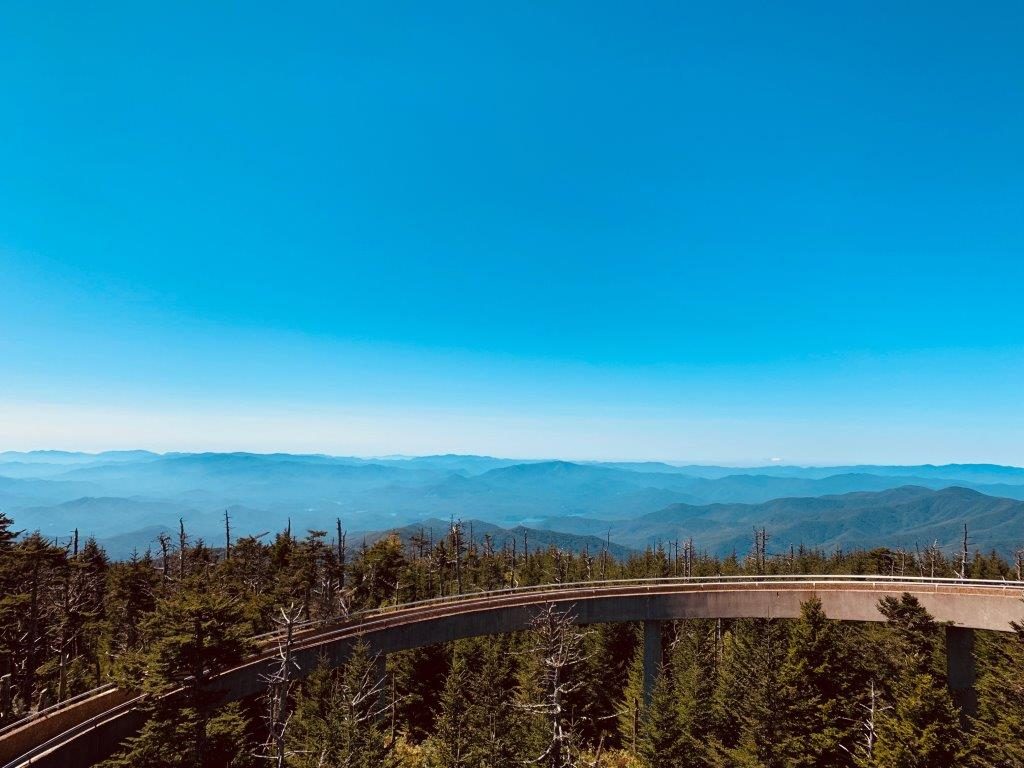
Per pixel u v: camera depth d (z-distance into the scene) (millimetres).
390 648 44594
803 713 36781
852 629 50531
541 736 38094
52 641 51188
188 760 27750
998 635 49438
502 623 49688
